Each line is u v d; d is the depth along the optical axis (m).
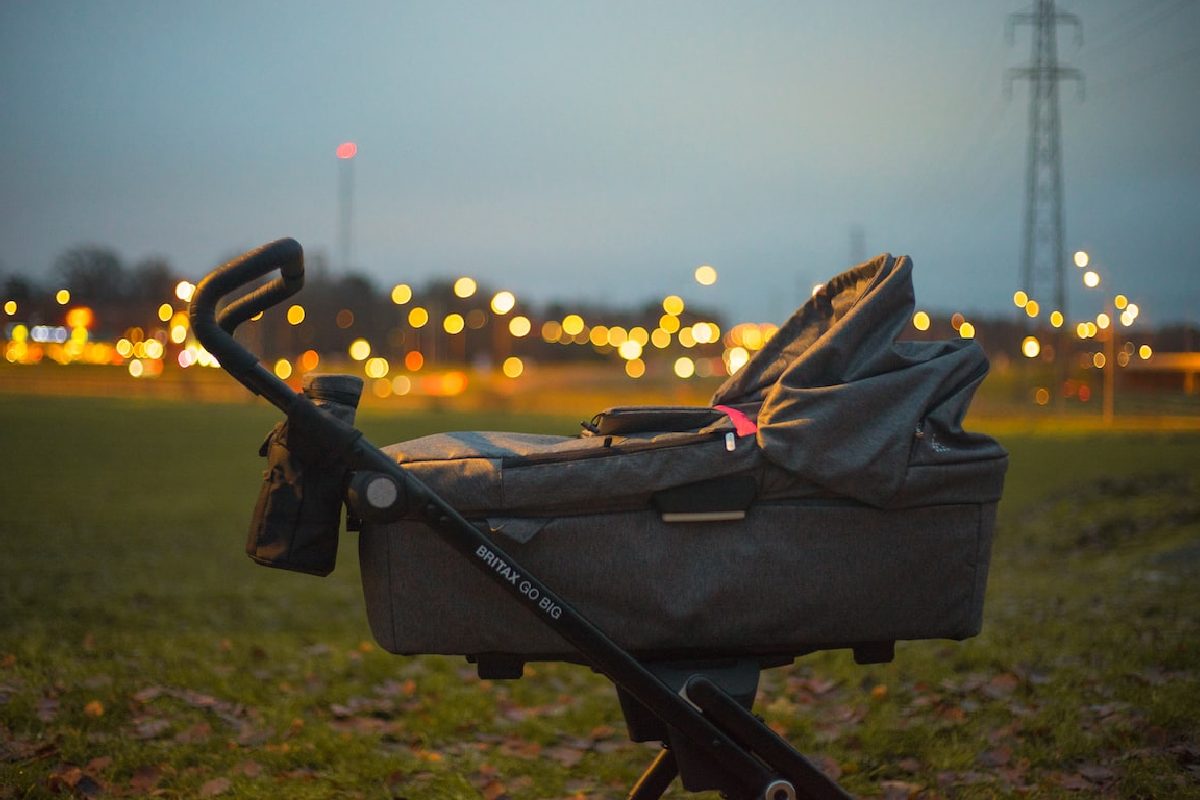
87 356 36.84
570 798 3.71
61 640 6.05
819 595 2.54
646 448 2.47
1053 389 33.41
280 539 2.41
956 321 33.25
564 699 5.06
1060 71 32.31
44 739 3.95
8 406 28.70
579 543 2.50
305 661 5.58
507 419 26.80
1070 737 3.99
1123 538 10.48
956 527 2.57
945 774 3.77
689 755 2.53
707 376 45.44
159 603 7.70
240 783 3.63
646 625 2.52
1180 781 3.53
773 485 2.50
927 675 5.02
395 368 51.22
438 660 5.67
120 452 19.78
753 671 2.59
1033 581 8.43
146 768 3.75
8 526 11.47
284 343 48.38
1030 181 32.59
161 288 42.06
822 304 2.94
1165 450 20.25
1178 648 5.15
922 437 2.54
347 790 3.70
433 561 2.51
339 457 2.39
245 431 24.19
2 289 31.47
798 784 2.52
